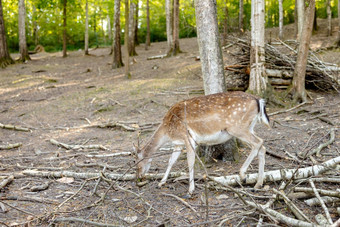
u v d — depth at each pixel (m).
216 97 4.60
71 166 5.90
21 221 3.76
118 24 17.67
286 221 3.41
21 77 16.11
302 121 7.73
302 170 4.47
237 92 4.66
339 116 7.77
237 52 10.98
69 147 7.13
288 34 23.70
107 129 8.62
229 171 5.13
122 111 10.00
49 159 6.34
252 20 9.26
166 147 6.73
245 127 4.45
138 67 17.08
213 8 5.51
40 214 3.93
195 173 5.14
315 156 5.55
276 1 29.34
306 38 9.05
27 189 4.81
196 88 11.29
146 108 10.03
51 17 33.91
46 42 37.22
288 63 10.02
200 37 5.61
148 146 4.93
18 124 9.50
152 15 33.84
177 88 11.53
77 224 3.70
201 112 4.52
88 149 7.00
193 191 4.42
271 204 3.86
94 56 24.33
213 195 4.35
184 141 4.59
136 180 4.71
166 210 3.99
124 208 4.09
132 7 22.22
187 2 20.80
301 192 4.02
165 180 4.76
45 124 9.41
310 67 10.00
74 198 4.43
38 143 7.68
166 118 4.85
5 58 19.62
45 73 17.52
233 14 23.52
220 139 4.61
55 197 4.49
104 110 10.25
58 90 13.34
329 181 4.32
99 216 3.87
